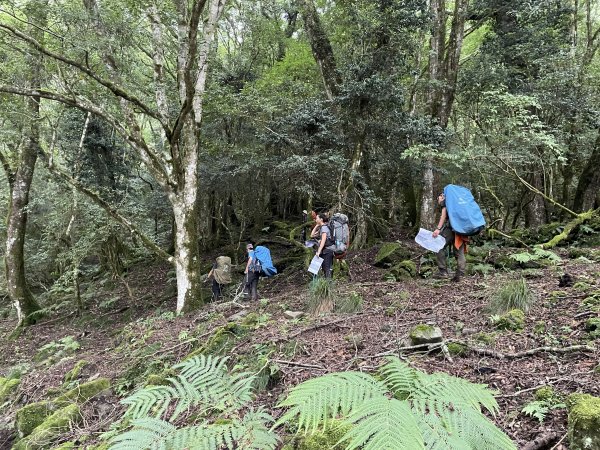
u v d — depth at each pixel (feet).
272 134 36.27
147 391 9.38
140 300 45.73
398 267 29.89
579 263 24.22
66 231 44.37
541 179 46.55
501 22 44.68
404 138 35.58
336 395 6.72
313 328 18.45
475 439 6.36
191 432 8.22
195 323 26.68
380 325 17.97
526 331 14.88
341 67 37.19
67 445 14.69
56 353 31.94
